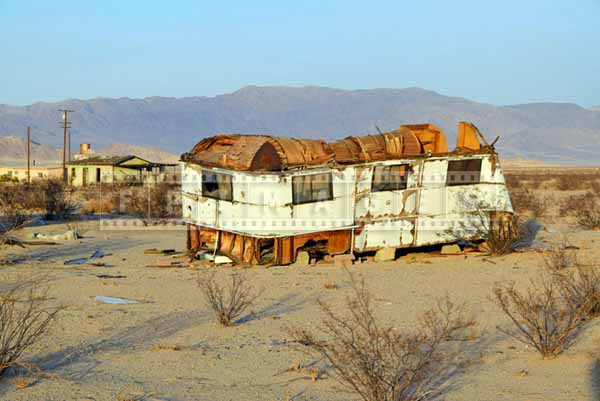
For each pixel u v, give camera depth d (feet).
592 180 252.83
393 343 30.19
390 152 67.72
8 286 53.57
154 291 52.03
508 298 47.34
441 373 31.89
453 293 50.34
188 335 39.27
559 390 29.58
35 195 127.03
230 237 67.92
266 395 29.30
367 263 65.16
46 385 30.63
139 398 28.96
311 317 43.21
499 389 29.78
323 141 68.18
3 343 33.68
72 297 49.42
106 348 36.52
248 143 65.87
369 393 26.71
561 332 35.63
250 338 38.45
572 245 74.13
